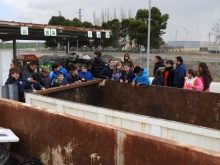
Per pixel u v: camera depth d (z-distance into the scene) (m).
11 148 3.64
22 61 16.31
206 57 33.94
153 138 2.26
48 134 3.14
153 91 5.03
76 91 5.38
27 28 10.73
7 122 3.69
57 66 6.69
